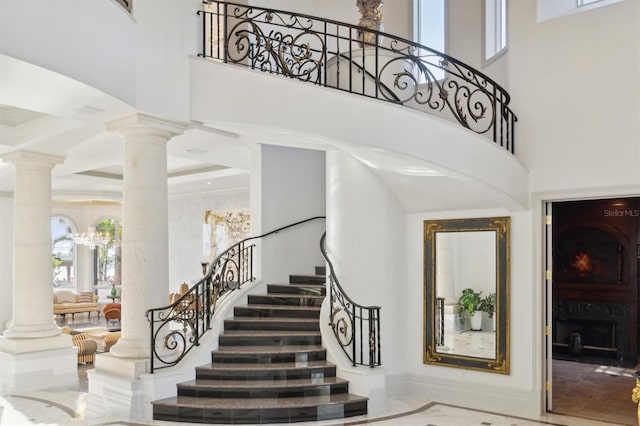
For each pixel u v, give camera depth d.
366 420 6.51
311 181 10.10
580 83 6.89
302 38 10.25
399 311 7.93
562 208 11.13
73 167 10.02
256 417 6.29
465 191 7.13
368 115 6.21
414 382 7.95
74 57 5.04
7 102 5.73
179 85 6.37
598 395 7.90
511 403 7.13
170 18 6.31
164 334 6.81
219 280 8.70
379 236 7.83
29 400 7.46
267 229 9.45
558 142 7.01
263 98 6.28
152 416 6.35
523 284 7.15
